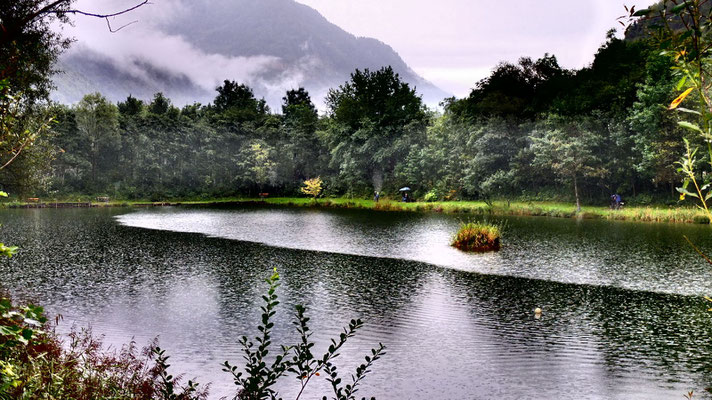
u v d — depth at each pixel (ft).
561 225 118.42
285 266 65.00
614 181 159.02
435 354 32.50
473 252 77.41
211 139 269.44
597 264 66.33
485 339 35.68
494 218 141.69
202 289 51.13
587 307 44.55
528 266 65.05
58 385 14.39
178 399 18.28
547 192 181.78
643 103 138.41
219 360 31.12
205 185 265.54
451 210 169.89
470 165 187.83
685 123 6.24
